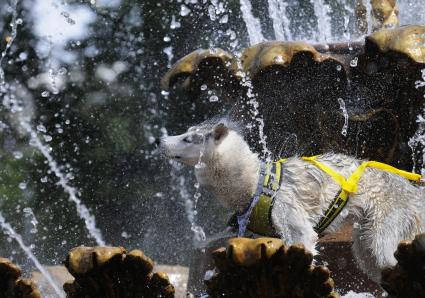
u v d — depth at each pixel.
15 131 19.84
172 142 7.28
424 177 7.40
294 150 8.37
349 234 7.89
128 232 18.64
